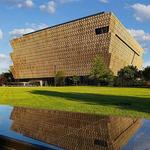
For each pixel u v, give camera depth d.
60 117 3.45
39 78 139.50
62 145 2.01
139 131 2.52
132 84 92.31
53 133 2.44
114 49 109.62
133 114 13.68
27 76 146.75
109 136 2.31
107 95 33.50
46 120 3.20
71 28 117.69
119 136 2.30
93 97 29.20
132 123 2.99
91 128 2.67
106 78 95.31
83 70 114.50
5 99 26.80
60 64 125.31
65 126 2.78
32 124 2.92
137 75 100.75
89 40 110.69
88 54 111.56
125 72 99.88
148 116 12.82
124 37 123.88
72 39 117.88
